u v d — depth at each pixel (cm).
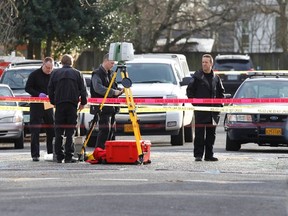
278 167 4244
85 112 5619
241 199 3048
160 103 5575
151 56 7262
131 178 3631
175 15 13950
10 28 10306
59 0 11038
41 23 10962
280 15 14625
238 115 5316
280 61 14688
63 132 4506
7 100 5547
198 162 4509
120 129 5675
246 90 5706
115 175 3759
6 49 10512
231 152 5378
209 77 4600
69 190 3222
